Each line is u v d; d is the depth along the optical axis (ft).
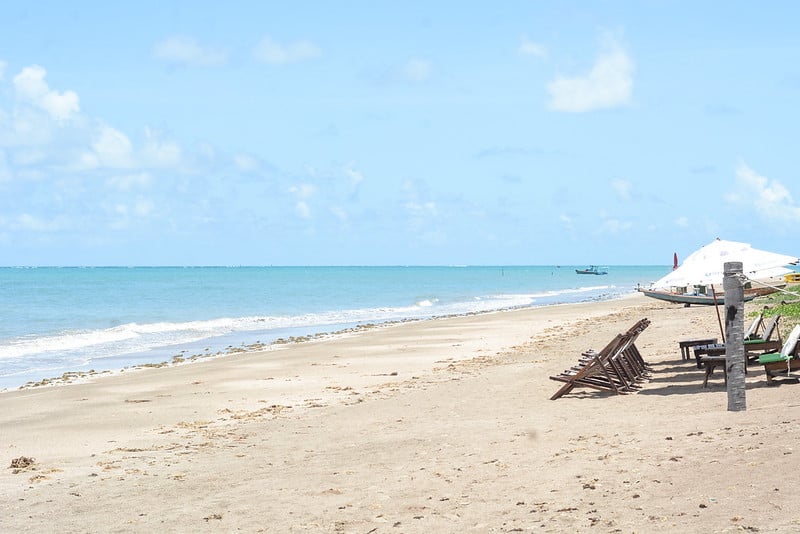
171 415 49.98
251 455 35.55
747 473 24.00
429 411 45.16
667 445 29.48
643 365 55.72
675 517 20.85
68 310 191.11
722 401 39.04
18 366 88.48
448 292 321.32
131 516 26.04
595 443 31.63
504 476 27.86
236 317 171.83
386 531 22.67
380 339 104.42
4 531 24.91
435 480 28.19
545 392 49.29
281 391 59.41
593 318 127.34
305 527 23.63
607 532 20.42
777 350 49.49
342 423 42.96
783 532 18.57
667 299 138.21
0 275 583.17
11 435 44.42
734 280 35.32
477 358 75.82
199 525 24.50
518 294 297.53
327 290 332.60
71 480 32.27
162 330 138.62
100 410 53.01
